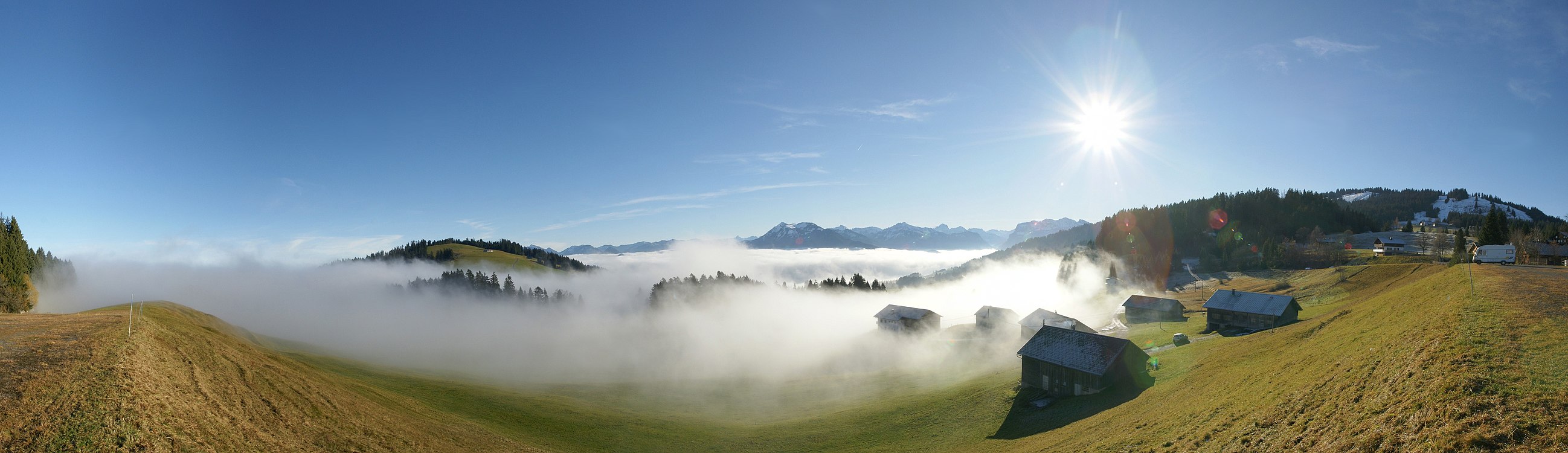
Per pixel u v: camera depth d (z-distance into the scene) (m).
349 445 32.66
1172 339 91.38
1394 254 199.62
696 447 54.28
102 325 38.81
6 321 40.28
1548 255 108.38
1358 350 37.19
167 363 34.09
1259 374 41.53
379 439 35.12
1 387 25.84
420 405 50.19
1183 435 32.59
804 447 53.66
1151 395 49.06
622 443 53.25
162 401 27.97
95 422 24.12
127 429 24.20
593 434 55.00
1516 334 29.08
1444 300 43.53
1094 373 56.88
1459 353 27.42
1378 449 22.08
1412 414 23.33
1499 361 25.55
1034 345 65.50
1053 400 57.62
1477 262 98.81
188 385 32.00
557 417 58.97
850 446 52.75
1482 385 23.31
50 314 46.84
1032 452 39.84
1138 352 61.38
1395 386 26.91
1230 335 92.81
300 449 29.55
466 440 41.53
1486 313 34.09
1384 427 23.38
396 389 58.41
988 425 53.53
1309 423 27.20
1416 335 33.91
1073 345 62.56
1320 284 135.50
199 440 25.92
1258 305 98.81
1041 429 48.19
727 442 56.06
